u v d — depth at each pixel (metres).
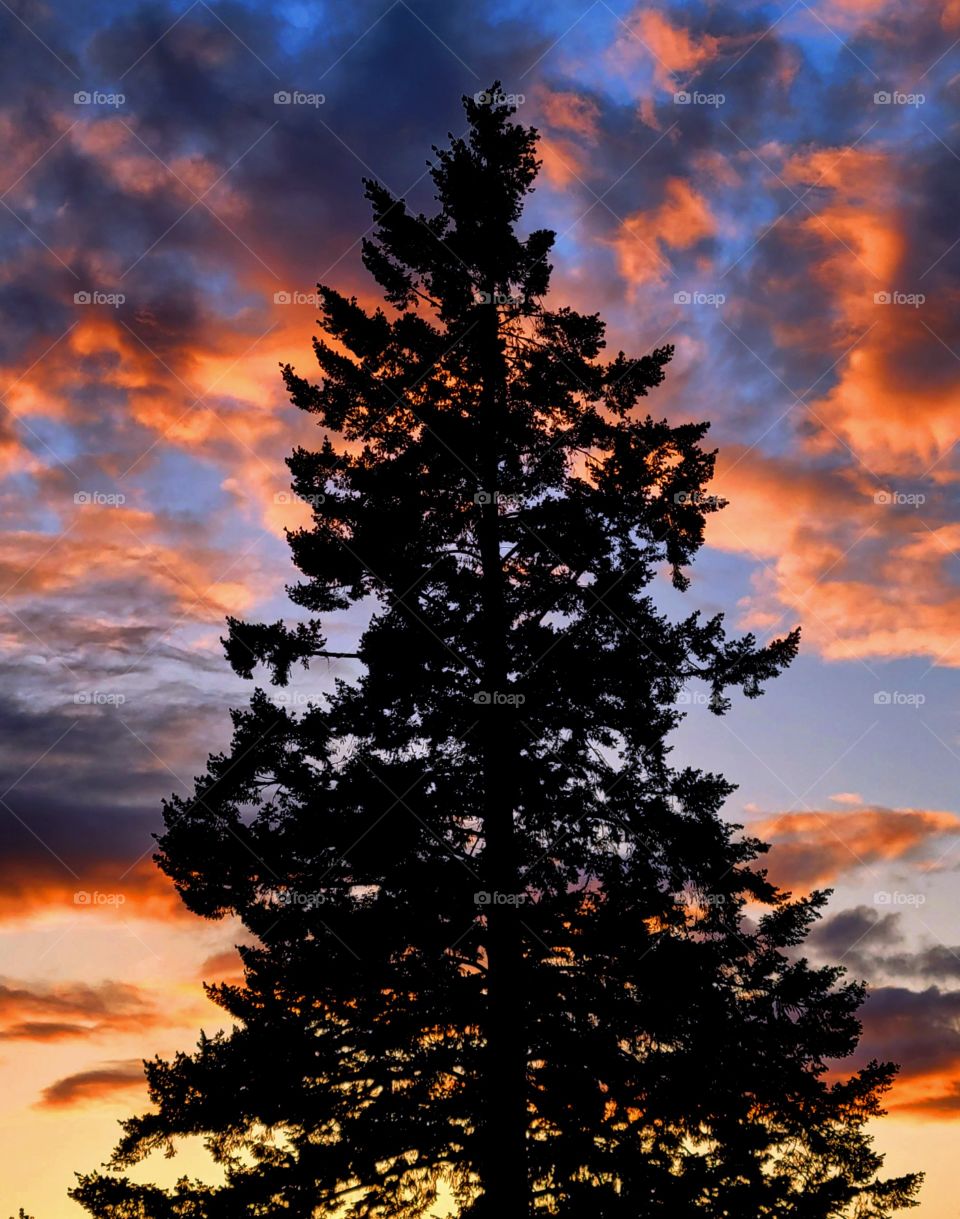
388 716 18.66
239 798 18.12
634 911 17.17
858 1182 16.42
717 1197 15.36
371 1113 16.02
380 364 20.52
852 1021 16.97
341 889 17.70
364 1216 16.25
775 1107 16.53
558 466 20.33
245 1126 16.67
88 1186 15.95
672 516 19.64
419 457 19.95
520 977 16.53
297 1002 17.05
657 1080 16.17
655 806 18.06
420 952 17.00
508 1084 15.77
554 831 18.11
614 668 18.48
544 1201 15.72
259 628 18.83
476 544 19.84
